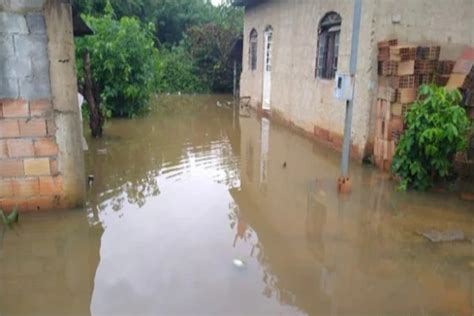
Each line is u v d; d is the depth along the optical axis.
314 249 3.92
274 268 3.56
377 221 4.55
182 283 3.29
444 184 5.55
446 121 5.02
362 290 3.27
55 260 3.63
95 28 10.58
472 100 5.66
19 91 4.24
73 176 4.59
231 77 19.42
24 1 4.07
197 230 4.27
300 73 9.19
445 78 5.87
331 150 7.75
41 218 4.46
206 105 14.63
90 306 3.00
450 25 6.39
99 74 10.64
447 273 3.53
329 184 5.78
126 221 4.46
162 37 25.02
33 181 4.48
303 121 9.13
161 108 13.54
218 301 3.07
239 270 3.50
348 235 4.21
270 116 11.50
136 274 3.42
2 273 3.43
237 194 5.39
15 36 4.12
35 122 4.34
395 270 3.57
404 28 6.31
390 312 3.00
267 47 11.78
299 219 4.61
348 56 7.02
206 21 24.89
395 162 5.59
